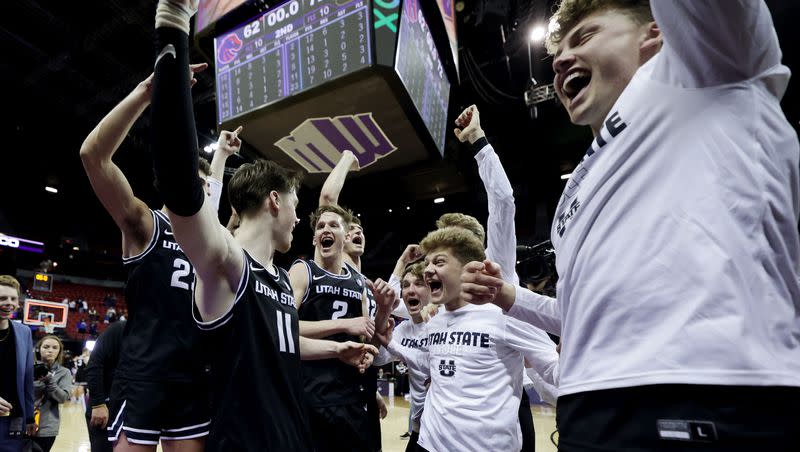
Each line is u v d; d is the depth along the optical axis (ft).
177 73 3.02
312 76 10.43
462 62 28.76
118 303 72.43
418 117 12.47
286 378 4.45
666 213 2.08
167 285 6.00
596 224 2.36
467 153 36.73
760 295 1.86
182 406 5.77
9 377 9.02
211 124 34.99
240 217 5.15
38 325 43.55
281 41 11.00
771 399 1.71
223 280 4.19
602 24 2.68
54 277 70.44
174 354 5.79
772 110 2.12
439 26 13.15
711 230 1.96
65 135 39.11
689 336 1.85
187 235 3.51
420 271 9.12
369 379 7.92
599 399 2.05
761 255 1.90
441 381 5.93
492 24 25.62
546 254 10.98
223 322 4.15
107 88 32.48
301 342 5.69
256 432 3.98
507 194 6.33
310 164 14.76
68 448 16.79
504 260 6.16
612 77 2.62
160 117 2.97
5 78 31.07
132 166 41.34
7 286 9.18
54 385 11.47
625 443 1.90
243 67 11.67
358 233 9.75
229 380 4.04
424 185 32.32
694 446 1.73
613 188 2.32
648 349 1.94
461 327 6.06
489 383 5.59
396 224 55.83
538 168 41.98
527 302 3.62
